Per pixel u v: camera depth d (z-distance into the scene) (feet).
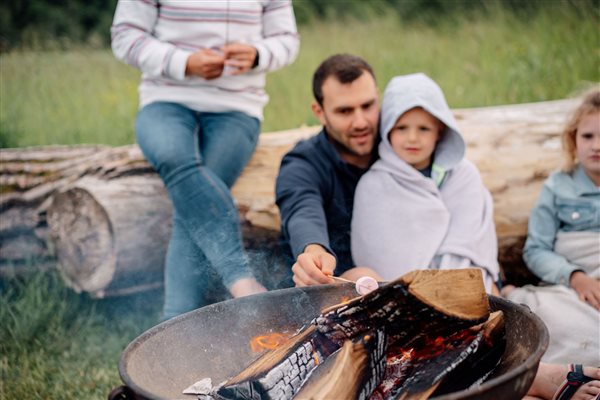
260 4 9.82
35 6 29.07
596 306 8.14
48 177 10.46
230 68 9.37
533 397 6.91
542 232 9.24
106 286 9.82
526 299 8.39
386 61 21.06
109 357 9.31
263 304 6.27
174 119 9.23
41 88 20.25
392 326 5.10
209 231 8.57
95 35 28.58
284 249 9.23
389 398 5.12
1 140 16.12
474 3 27.89
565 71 17.87
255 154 10.20
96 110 18.61
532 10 24.54
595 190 8.96
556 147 10.34
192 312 5.92
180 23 9.45
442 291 4.83
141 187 9.79
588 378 6.54
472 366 5.02
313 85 8.99
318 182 8.75
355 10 30.63
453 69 19.80
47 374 8.84
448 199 8.73
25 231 10.53
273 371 5.04
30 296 10.07
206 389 5.46
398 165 8.64
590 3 22.66
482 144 10.37
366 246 8.61
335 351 5.28
